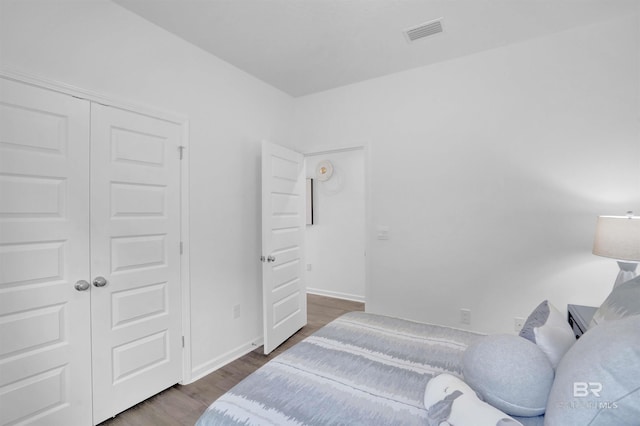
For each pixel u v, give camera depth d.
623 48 2.21
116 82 1.98
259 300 3.09
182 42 2.39
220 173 2.68
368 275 3.18
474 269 2.71
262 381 1.25
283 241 3.14
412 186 2.96
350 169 4.57
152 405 2.09
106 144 1.93
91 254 1.86
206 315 2.53
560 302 2.41
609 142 2.25
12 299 1.57
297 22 2.22
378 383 1.22
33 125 1.64
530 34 2.41
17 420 1.58
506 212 2.59
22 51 1.60
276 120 3.36
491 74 2.63
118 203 1.99
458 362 1.38
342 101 3.34
